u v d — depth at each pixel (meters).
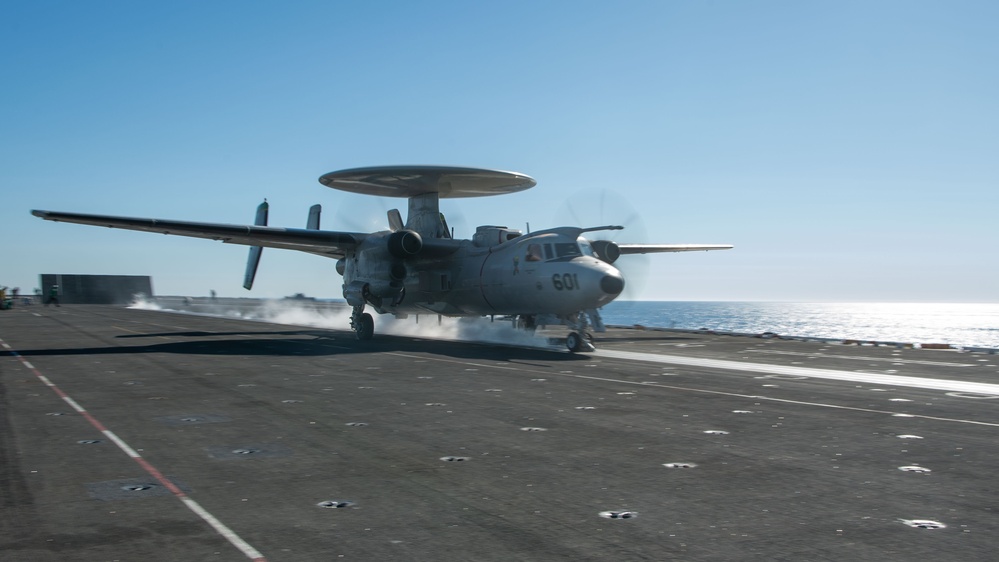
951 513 6.48
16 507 6.67
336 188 31.55
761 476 7.78
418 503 6.83
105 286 103.88
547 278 23.45
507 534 5.96
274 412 11.84
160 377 16.45
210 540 5.80
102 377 16.44
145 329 36.75
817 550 5.56
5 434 10.03
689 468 8.13
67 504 6.76
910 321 173.75
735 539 5.82
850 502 6.82
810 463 8.34
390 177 29.06
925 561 5.34
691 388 14.66
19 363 19.52
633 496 7.04
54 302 96.25
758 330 99.06
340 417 11.38
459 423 10.88
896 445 9.29
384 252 27.64
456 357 21.30
